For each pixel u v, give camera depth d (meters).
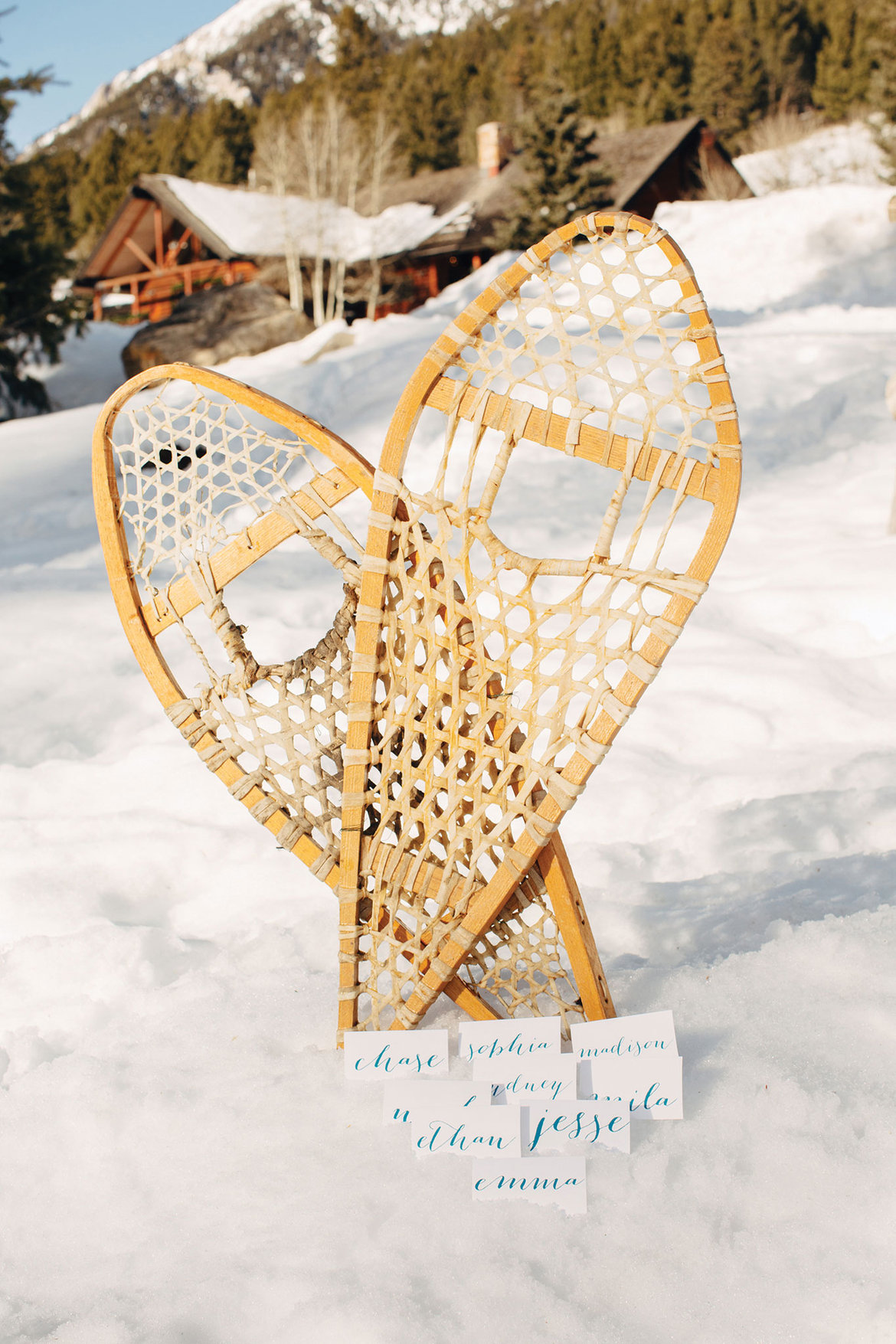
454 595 1.54
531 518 6.08
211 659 4.19
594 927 2.17
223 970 2.13
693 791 2.90
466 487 1.43
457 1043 1.67
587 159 22.20
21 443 10.05
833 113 38.88
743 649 3.86
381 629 1.55
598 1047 1.44
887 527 5.11
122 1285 1.29
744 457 6.93
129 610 1.70
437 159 41.34
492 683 1.55
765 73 40.16
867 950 1.75
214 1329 1.21
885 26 25.89
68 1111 1.62
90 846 2.80
